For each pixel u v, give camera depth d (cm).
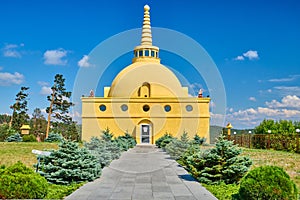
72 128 4019
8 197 802
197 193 980
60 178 1107
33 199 820
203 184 1112
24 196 810
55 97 4325
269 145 2814
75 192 982
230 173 1111
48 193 929
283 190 727
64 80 4356
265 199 736
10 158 1703
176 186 1086
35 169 1203
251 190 744
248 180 757
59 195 912
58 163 1131
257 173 762
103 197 920
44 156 1158
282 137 2634
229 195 937
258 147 3008
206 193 980
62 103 4331
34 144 2608
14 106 4644
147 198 912
